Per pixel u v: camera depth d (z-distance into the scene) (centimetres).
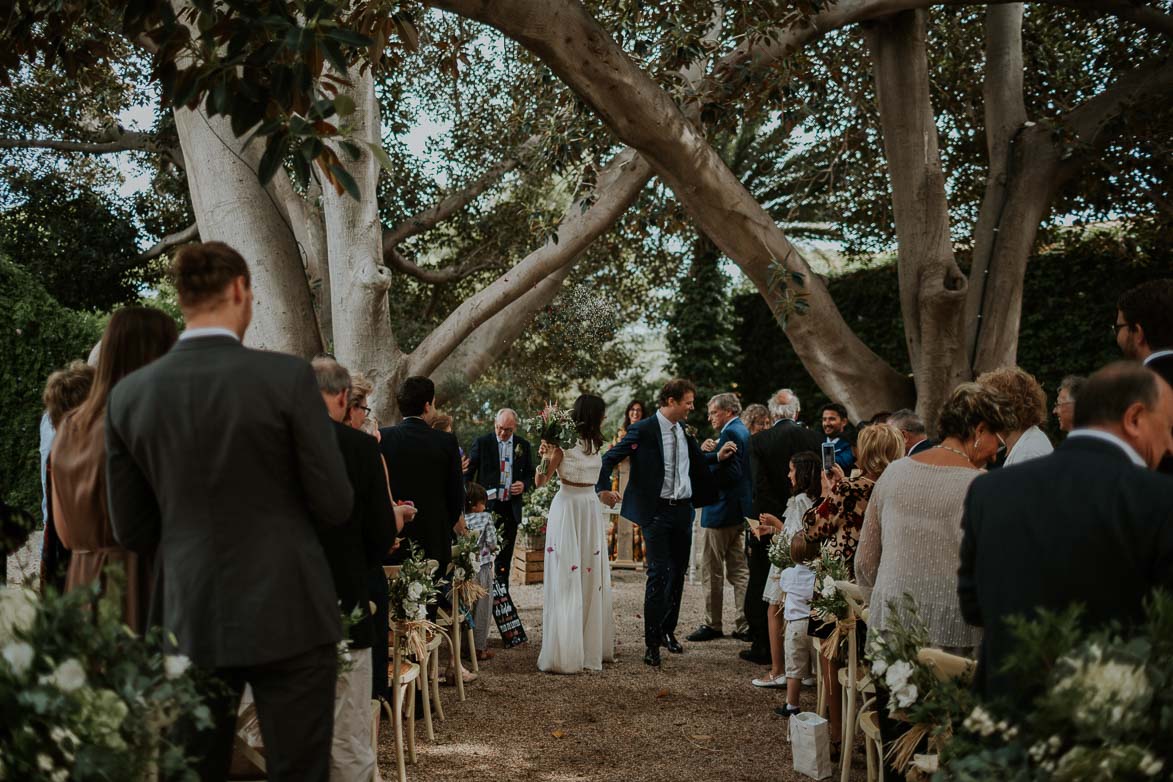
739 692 569
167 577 225
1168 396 225
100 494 263
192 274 234
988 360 942
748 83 802
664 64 817
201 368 225
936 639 312
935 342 913
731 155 1535
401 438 511
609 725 504
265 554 223
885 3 852
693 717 518
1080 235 1217
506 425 751
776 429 629
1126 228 1141
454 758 450
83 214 1437
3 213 1416
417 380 523
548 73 827
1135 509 193
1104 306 1187
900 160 932
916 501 326
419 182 1376
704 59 858
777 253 824
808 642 505
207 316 235
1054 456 212
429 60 1198
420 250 1456
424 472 511
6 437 1230
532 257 803
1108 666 172
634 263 1572
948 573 316
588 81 661
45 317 1243
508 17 597
